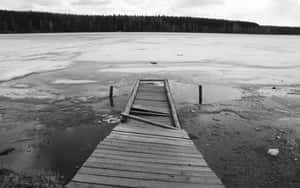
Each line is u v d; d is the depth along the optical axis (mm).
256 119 8227
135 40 55406
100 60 23328
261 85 13398
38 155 5676
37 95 10898
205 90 12273
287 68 19297
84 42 48188
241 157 5684
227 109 9273
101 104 9742
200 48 37656
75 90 11914
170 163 4188
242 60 24125
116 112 8820
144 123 6512
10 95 10828
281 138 6742
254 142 6484
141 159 4277
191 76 15875
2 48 34625
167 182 3561
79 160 5484
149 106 8352
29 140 6477
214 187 3486
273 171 5109
